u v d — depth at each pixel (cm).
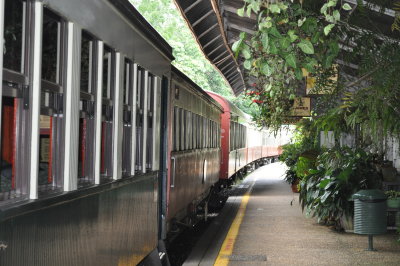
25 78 311
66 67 369
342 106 742
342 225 1124
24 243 308
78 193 390
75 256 392
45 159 366
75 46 379
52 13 347
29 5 315
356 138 1170
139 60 575
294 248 958
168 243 935
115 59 486
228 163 1928
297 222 1265
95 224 438
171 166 849
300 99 1203
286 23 453
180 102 954
